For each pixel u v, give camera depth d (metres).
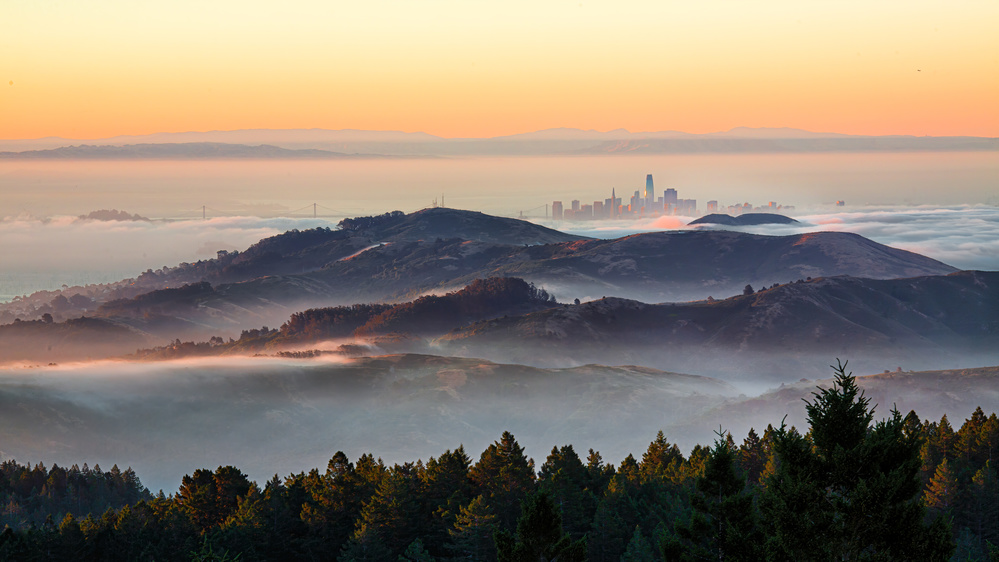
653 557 72.06
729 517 42.22
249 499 89.12
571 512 82.38
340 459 94.62
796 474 35.81
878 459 34.72
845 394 36.06
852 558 34.38
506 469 89.00
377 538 81.94
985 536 79.19
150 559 78.94
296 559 89.06
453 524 82.38
